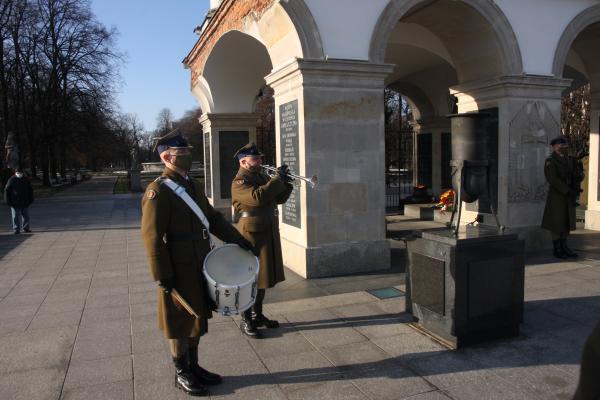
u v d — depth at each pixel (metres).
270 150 14.79
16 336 4.62
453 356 3.99
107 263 7.95
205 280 3.46
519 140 8.11
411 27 10.42
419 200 13.91
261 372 3.78
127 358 4.08
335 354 4.08
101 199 22.45
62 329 4.80
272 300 5.67
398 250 8.45
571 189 7.29
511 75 7.86
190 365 3.59
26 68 28.34
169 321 3.40
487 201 8.41
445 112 14.65
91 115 31.17
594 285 5.95
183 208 3.42
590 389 1.30
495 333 4.29
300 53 6.60
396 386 3.51
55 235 11.26
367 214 6.99
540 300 5.41
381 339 4.37
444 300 4.20
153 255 3.21
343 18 6.71
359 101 6.84
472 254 4.08
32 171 38.84
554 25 8.29
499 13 7.79
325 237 6.78
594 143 9.95
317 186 6.68
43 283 6.68
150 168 53.28
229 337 4.49
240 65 11.93
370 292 5.89
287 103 7.09
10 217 15.48
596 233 9.61
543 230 8.30
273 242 4.64
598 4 8.58
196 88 13.75
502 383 3.53
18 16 27.33
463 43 8.47
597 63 9.72
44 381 3.68
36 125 31.36
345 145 6.81
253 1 7.64
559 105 8.38
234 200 4.66
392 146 23.83
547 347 4.14
